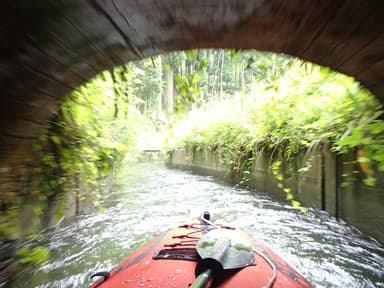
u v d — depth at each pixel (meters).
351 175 2.57
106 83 2.49
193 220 2.66
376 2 0.71
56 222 2.57
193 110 9.96
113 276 1.56
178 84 1.78
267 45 1.07
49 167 2.01
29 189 1.70
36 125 1.08
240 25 0.93
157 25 0.92
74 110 2.16
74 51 0.87
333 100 2.64
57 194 2.52
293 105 3.48
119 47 0.99
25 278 1.97
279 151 4.07
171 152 11.54
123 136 4.34
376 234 2.24
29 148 1.19
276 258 1.80
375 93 1.18
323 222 3.01
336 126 2.62
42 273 2.23
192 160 8.95
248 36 1.01
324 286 2.14
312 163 3.25
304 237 2.93
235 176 5.88
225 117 6.72
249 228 3.29
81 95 2.14
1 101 0.80
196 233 2.23
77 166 2.43
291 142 3.62
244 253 1.60
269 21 0.90
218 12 0.86
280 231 3.14
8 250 1.58
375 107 1.61
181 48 1.11
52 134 1.99
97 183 3.35
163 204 4.54
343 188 2.69
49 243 2.39
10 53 0.71
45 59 0.82
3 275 1.54
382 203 2.19
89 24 0.80
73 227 2.93
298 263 2.45
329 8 0.77
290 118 3.66
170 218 3.81
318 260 2.47
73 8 0.72
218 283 1.35
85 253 2.69
